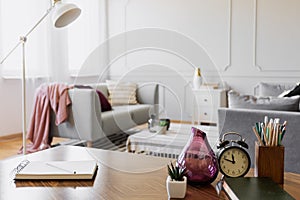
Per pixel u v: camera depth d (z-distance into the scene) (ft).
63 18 8.72
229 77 15.37
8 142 12.41
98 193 3.26
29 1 13.29
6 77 12.68
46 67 14.11
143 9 16.96
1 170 3.90
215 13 15.39
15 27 12.86
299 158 6.11
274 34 14.21
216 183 3.58
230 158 3.58
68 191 3.31
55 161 4.10
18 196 3.18
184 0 16.02
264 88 11.25
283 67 14.16
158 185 3.48
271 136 3.49
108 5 17.69
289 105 6.42
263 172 3.49
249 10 14.61
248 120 6.41
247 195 3.00
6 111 12.78
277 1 14.03
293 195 3.26
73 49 15.64
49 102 10.90
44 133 10.94
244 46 14.88
